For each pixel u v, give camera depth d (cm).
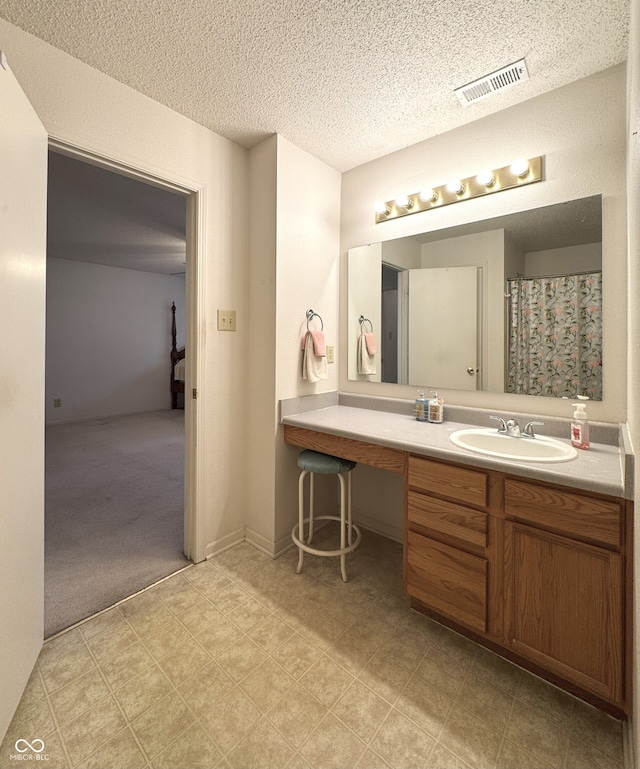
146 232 407
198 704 121
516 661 138
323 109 180
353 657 140
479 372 192
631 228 115
